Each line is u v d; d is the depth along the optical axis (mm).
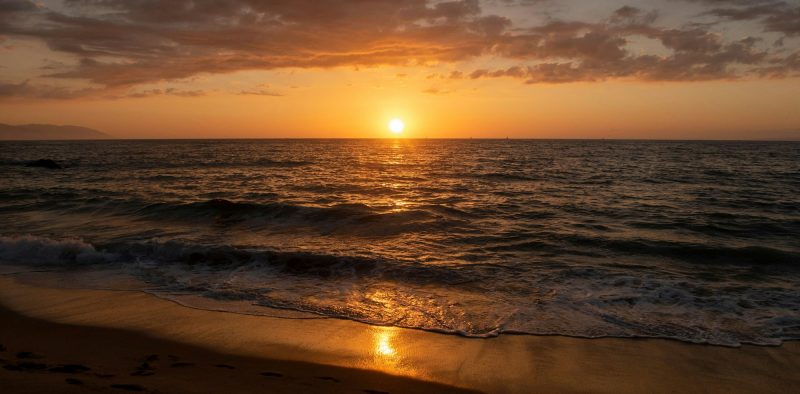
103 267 10125
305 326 6883
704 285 8906
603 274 9586
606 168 40188
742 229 14086
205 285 8859
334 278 9344
